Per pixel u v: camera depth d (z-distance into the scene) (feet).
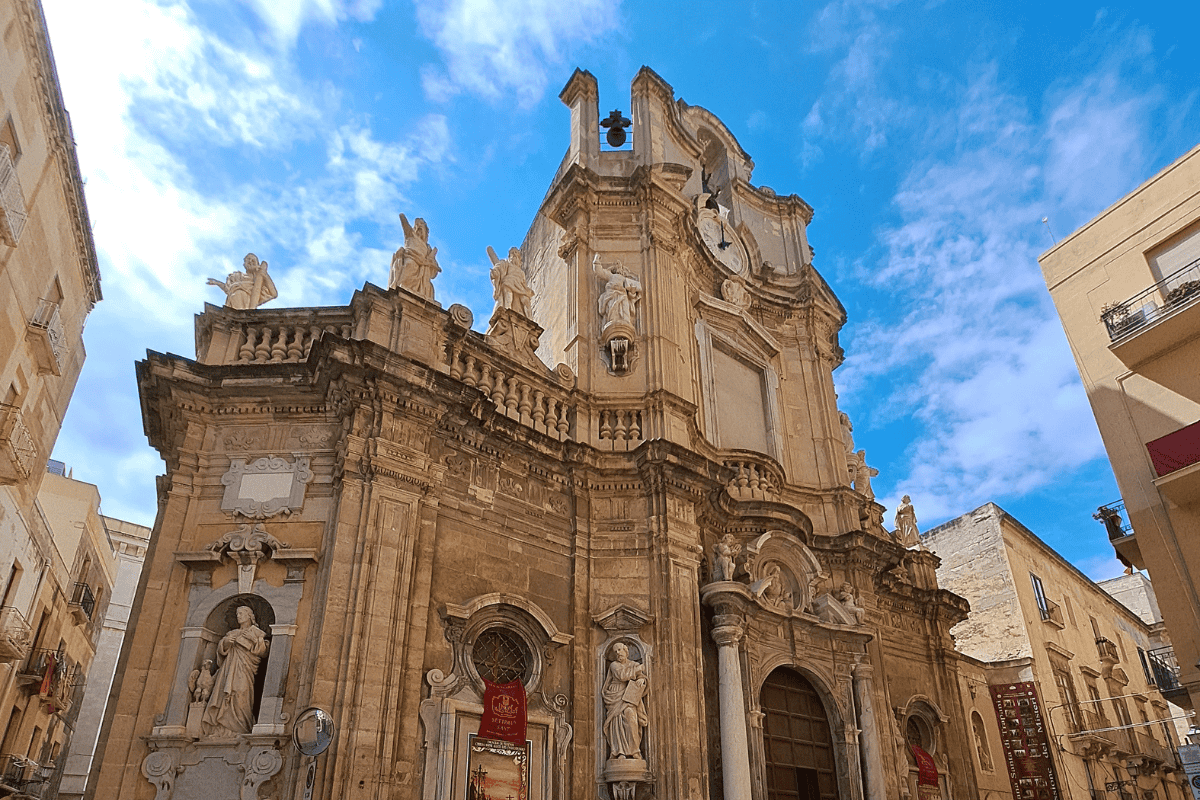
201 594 42.01
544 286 75.51
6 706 81.30
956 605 79.82
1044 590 108.06
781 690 59.06
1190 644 49.80
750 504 62.13
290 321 50.42
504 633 47.50
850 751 59.06
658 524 53.31
